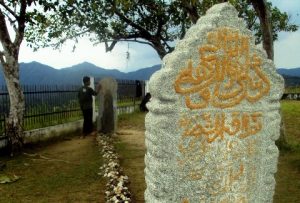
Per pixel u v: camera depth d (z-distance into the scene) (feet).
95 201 21.27
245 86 15.67
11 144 33.91
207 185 15.20
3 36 33.50
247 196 16.05
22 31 34.50
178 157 14.65
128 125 53.83
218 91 15.11
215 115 15.14
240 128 15.69
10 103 34.58
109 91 44.09
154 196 14.67
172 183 14.65
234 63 15.35
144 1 45.78
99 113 44.32
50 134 41.37
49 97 43.39
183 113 14.58
